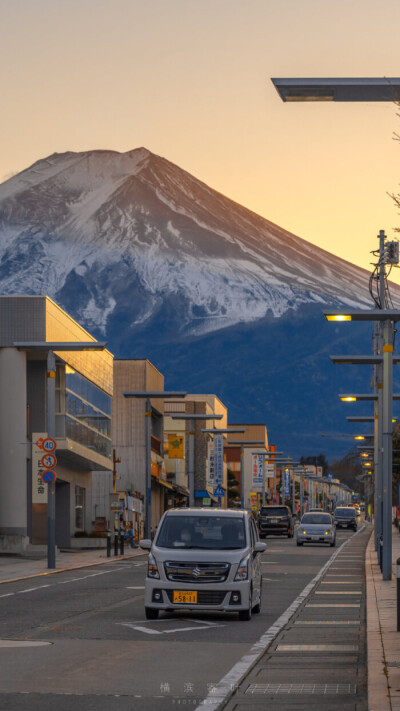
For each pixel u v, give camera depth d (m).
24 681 15.15
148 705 13.41
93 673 15.95
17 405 59.78
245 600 23.70
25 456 60.16
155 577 23.88
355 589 34.66
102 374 76.50
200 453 133.00
